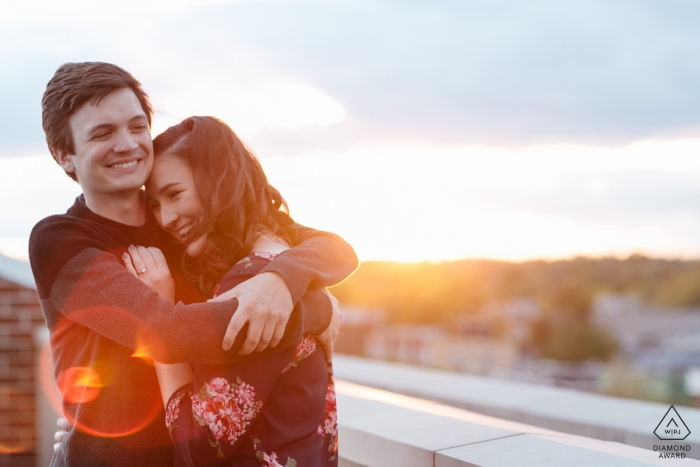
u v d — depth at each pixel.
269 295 1.35
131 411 1.52
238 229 1.55
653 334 55.34
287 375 1.44
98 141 1.54
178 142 1.59
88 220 1.60
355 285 57.50
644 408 3.25
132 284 1.43
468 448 1.76
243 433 1.37
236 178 1.56
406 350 55.59
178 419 1.41
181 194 1.57
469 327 58.19
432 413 2.22
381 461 1.93
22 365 5.76
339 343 54.56
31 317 5.81
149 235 1.67
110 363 1.51
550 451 1.71
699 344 52.12
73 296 1.44
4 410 5.69
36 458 5.71
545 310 60.25
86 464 1.52
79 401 1.54
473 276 60.62
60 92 1.56
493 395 3.66
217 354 1.34
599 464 1.60
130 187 1.56
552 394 3.61
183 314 1.34
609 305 61.84
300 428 1.43
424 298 57.50
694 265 63.25
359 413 2.26
